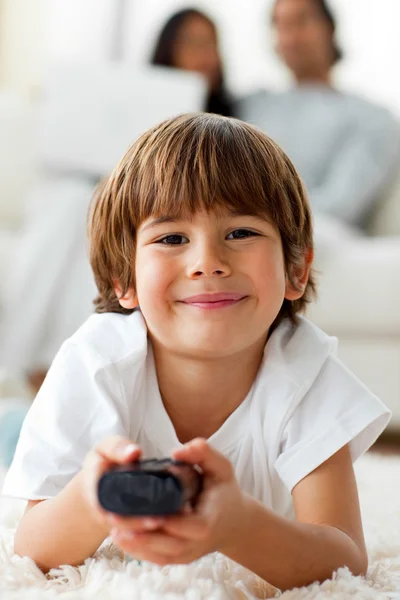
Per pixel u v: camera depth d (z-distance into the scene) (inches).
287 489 38.8
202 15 120.5
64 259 97.6
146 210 36.7
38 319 96.0
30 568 33.7
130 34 152.5
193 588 30.4
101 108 108.1
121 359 37.4
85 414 37.0
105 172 108.1
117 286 40.0
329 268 86.0
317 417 37.4
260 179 36.9
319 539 32.7
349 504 36.0
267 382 37.9
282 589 32.8
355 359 85.6
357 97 114.8
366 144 108.3
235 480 28.0
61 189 103.6
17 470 36.6
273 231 36.9
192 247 35.6
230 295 35.3
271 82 141.3
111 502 26.0
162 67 118.8
